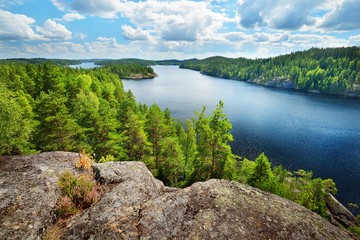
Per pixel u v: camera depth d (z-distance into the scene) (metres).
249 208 7.27
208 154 21.33
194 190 8.12
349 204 34.88
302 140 60.19
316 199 25.36
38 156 10.00
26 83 48.47
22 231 5.80
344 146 56.28
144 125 35.31
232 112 90.31
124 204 7.14
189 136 42.62
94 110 25.75
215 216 6.78
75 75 75.00
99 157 25.55
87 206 7.33
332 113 90.31
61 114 22.66
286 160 48.91
